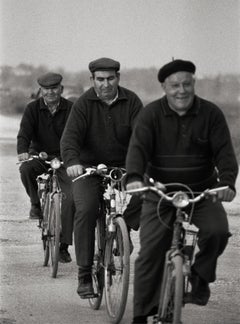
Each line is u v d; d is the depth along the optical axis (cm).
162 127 1522
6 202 3491
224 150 1517
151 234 1542
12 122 6975
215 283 2127
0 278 2202
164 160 1537
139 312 1552
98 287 1867
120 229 1747
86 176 1884
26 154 2383
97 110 1895
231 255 2478
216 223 1495
